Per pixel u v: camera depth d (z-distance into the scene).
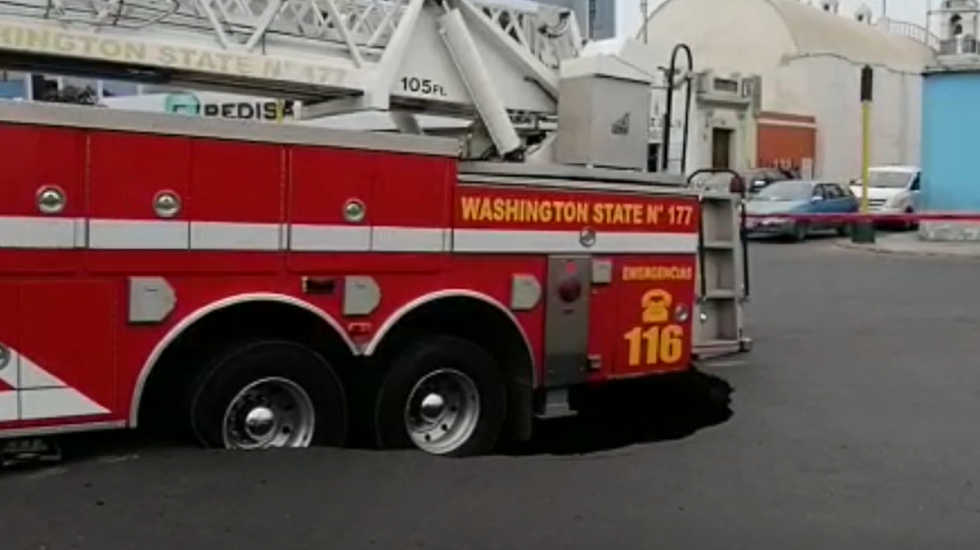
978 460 6.44
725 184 9.69
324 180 5.56
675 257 7.15
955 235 24.27
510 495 5.49
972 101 23.92
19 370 4.89
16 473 5.28
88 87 7.03
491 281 6.21
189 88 6.54
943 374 9.13
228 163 5.28
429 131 7.75
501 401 6.47
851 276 17.52
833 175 40.84
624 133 7.70
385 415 6.01
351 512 5.08
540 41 7.87
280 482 5.34
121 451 5.58
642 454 6.49
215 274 5.29
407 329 6.15
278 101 7.26
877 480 6.00
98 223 4.97
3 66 5.81
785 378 8.91
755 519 5.28
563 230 6.51
